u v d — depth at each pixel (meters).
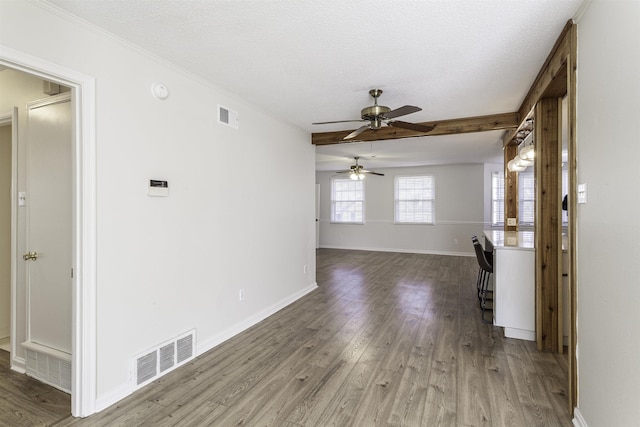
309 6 1.81
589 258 1.76
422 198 8.70
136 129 2.29
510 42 2.20
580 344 1.88
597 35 1.63
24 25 1.69
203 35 2.12
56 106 2.33
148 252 2.38
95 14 1.89
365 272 6.30
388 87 3.03
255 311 3.61
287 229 4.30
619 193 1.43
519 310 3.17
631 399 1.34
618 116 1.43
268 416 2.00
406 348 2.95
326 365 2.64
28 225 2.48
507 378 2.43
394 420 1.96
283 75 2.76
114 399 2.14
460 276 5.91
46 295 2.40
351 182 9.54
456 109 3.69
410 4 1.78
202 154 2.86
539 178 2.93
